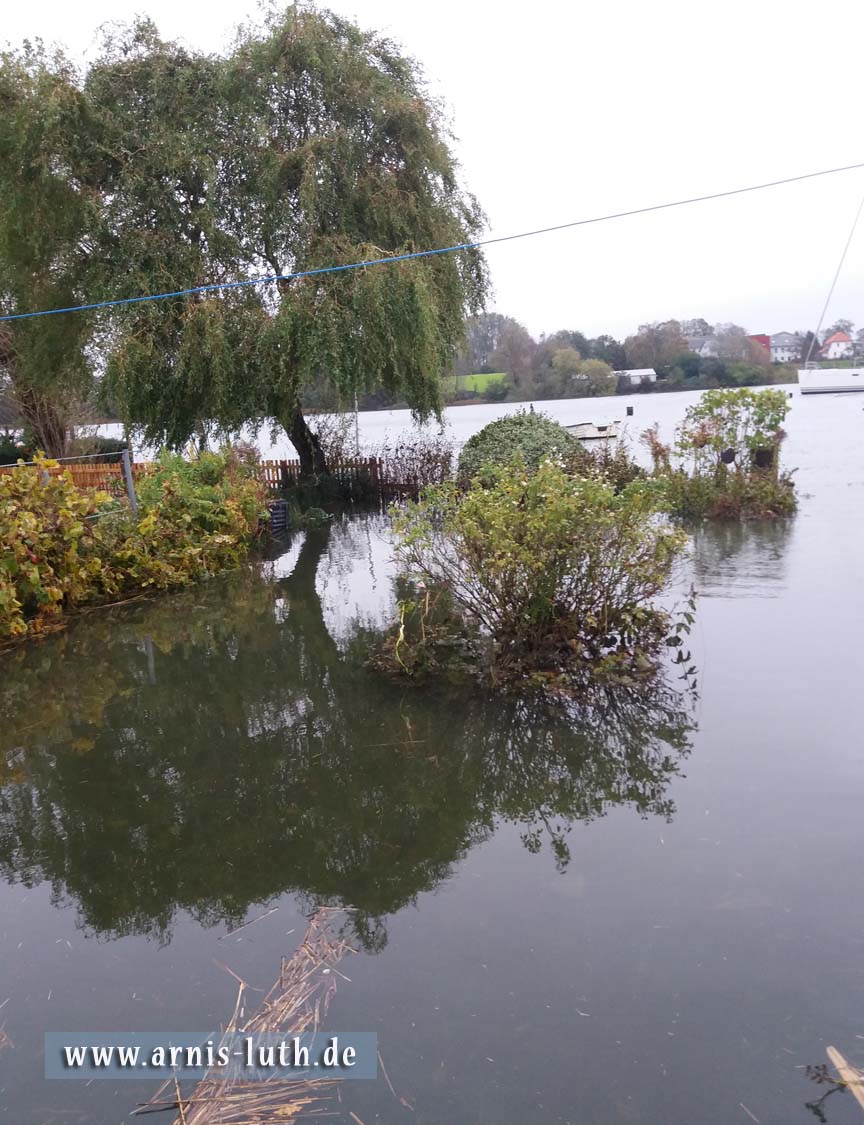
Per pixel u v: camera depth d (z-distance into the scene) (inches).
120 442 808.9
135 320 473.4
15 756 190.1
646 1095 89.8
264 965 114.9
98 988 112.0
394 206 520.7
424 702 206.8
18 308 579.8
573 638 226.5
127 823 156.7
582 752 174.1
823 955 109.0
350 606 309.6
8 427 863.1
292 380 495.8
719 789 153.1
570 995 104.6
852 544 343.0
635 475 476.1
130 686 233.5
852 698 188.5
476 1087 92.0
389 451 682.2
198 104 502.0
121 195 481.1
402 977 109.7
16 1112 92.8
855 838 135.0
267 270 527.5
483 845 141.6
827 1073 91.5
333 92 516.4
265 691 222.4
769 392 445.1
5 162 476.1
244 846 146.5
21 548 287.4
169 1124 90.5
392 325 490.9
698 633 238.1
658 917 118.3
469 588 241.6
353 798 161.2
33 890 136.4
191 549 363.9
